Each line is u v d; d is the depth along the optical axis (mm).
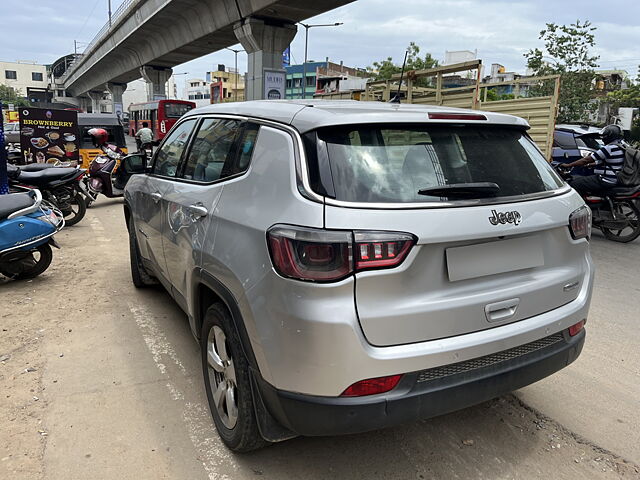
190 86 122312
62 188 8398
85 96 88375
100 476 2514
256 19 23797
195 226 2949
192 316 3102
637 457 2764
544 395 3391
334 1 21250
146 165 4488
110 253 6816
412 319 2127
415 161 2314
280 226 2154
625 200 7859
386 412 2094
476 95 10453
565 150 11797
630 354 4066
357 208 2086
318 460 2670
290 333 2080
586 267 2756
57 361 3701
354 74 77000
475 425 3018
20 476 2496
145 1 31250
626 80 43250
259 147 2604
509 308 2385
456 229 2172
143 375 3521
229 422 2662
